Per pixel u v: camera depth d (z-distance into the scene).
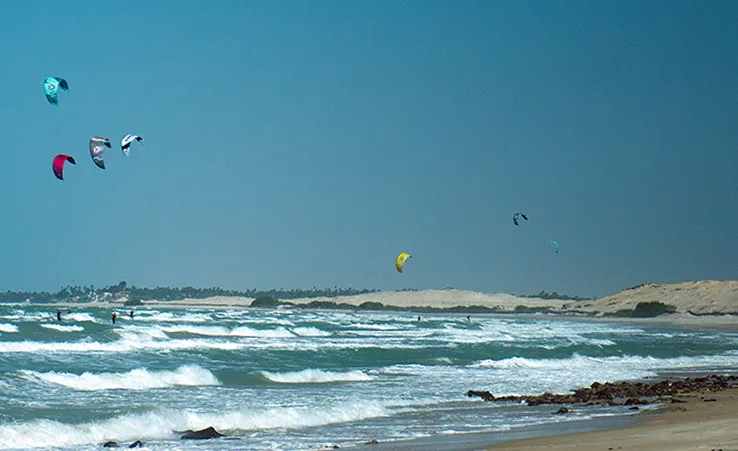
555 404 24.91
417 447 16.56
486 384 30.36
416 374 33.69
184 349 39.09
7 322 59.50
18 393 23.02
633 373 36.69
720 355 49.16
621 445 15.35
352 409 22.45
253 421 20.47
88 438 18.02
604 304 174.25
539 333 71.81
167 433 18.98
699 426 17.94
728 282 154.50
